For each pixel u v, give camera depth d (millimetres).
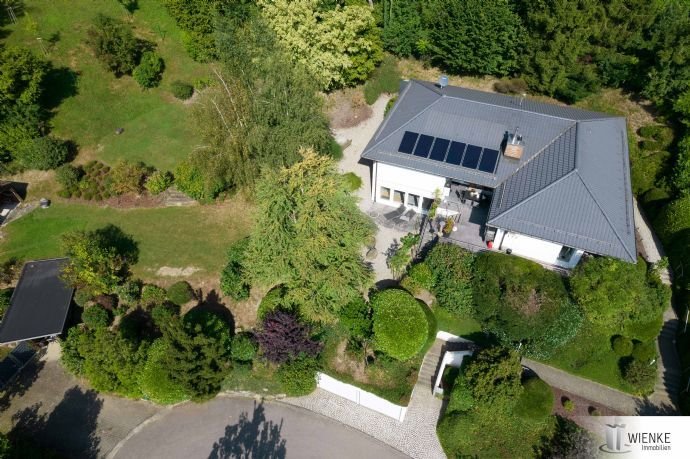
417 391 31953
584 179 31594
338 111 48906
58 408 32031
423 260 35031
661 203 37312
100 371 31078
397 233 38219
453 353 30906
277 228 29953
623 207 31500
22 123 41250
